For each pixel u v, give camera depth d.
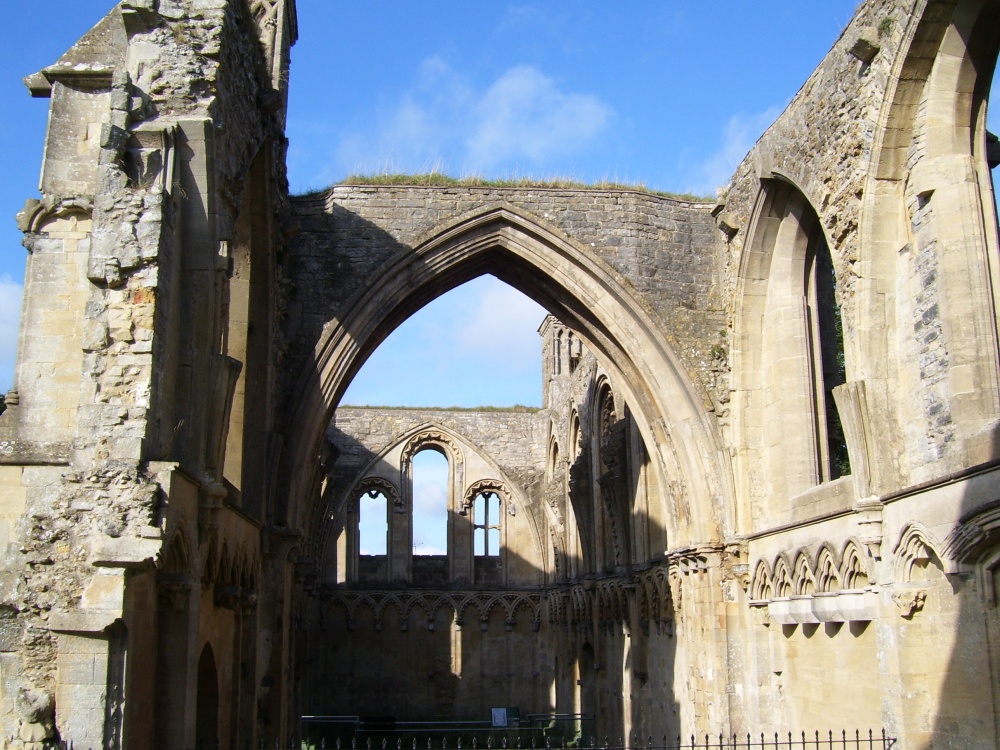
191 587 13.05
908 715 15.17
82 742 11.10
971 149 15.55
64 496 11.66
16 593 11.41
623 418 31.03
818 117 18.58
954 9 15.02
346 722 40.62
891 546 15.86
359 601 42.16
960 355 14.70
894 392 16.23
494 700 42.12
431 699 41.78
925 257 15.59
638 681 29.09
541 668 42.53
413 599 42.56
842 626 18.03
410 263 23.19
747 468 22.19
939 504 14.54
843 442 23.22
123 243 12.61
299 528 21.58
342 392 22.88
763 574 21.22
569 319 25.16
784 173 20.08
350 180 23.59
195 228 13.78
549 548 43.16
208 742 15.88
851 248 17.05
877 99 16.34
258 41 17.81
